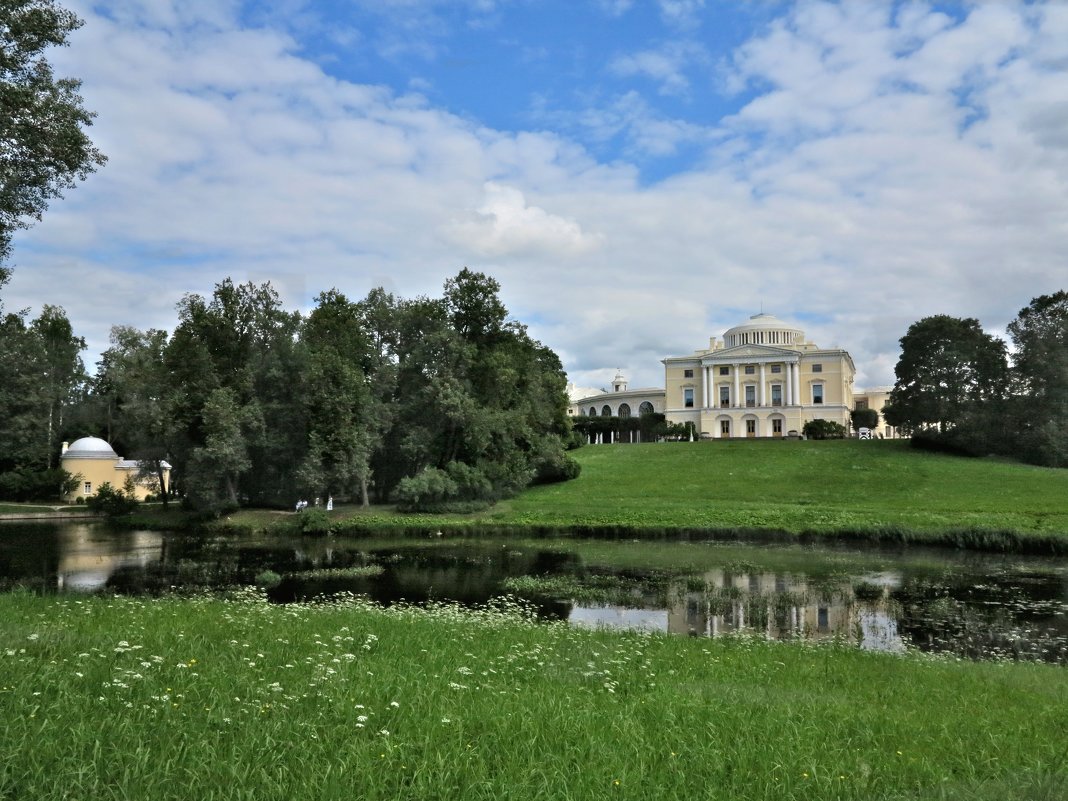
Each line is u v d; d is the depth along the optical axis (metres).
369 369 57.59
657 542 39.53
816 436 96.25
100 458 73.69
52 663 8.02
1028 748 7.48
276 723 6.36
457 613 19.38
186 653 9.52
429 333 56.19
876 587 26.66
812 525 40.31
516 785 5.36
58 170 22.22
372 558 35.03
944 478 57.25
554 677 10.00
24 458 71.25
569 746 6.38
